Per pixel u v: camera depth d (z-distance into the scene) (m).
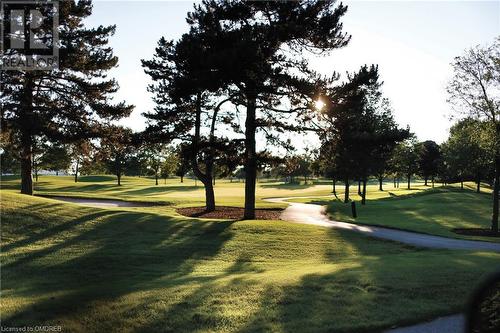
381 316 8.25
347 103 24.47
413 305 8.90
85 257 14.97
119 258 15.21
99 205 34.62
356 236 22.20
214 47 24.05
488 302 5.29
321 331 7.46
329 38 25.36
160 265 14.80
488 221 31.00
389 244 20.55
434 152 97.44
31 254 14.77
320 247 19.09
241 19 25.78
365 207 40.44
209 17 25.69
